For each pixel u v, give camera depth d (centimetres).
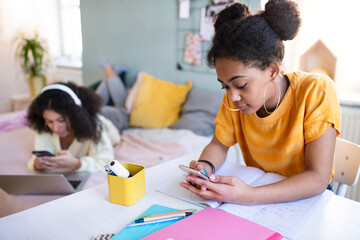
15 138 218
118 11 315
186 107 248
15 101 384
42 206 83
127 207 82
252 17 79
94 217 77
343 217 75
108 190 92
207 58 87
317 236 68
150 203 83
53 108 150
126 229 70
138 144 209
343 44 212
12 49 402
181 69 274
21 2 399
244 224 68
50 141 174
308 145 87
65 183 110
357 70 215
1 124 237
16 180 113
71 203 85
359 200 191
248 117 101
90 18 349
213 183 79
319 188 82
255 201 79
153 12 283
